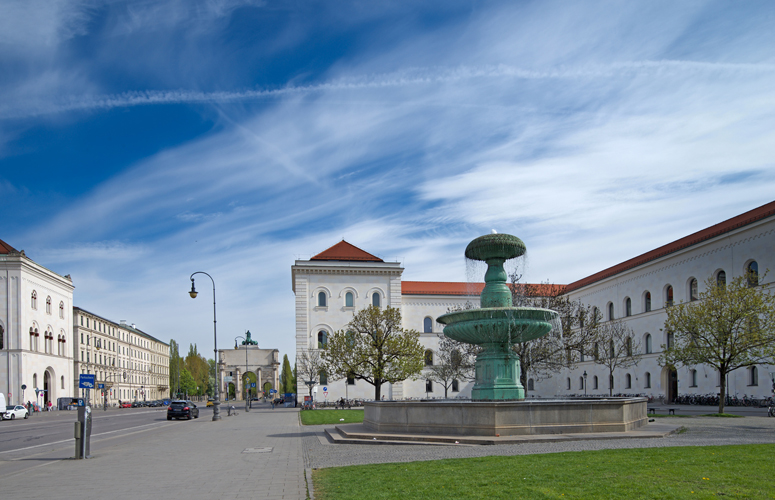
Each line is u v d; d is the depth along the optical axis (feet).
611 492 30.91
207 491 38.47
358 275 249.34
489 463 42.34
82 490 40.50
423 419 64.08
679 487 31.71
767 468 37.11
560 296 167.53
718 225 186.29
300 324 242.37
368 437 63.98
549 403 60.70
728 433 64.75
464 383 250.78
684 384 182.29
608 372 231.30
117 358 399.44
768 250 149.69
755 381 152.05
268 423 119.34
